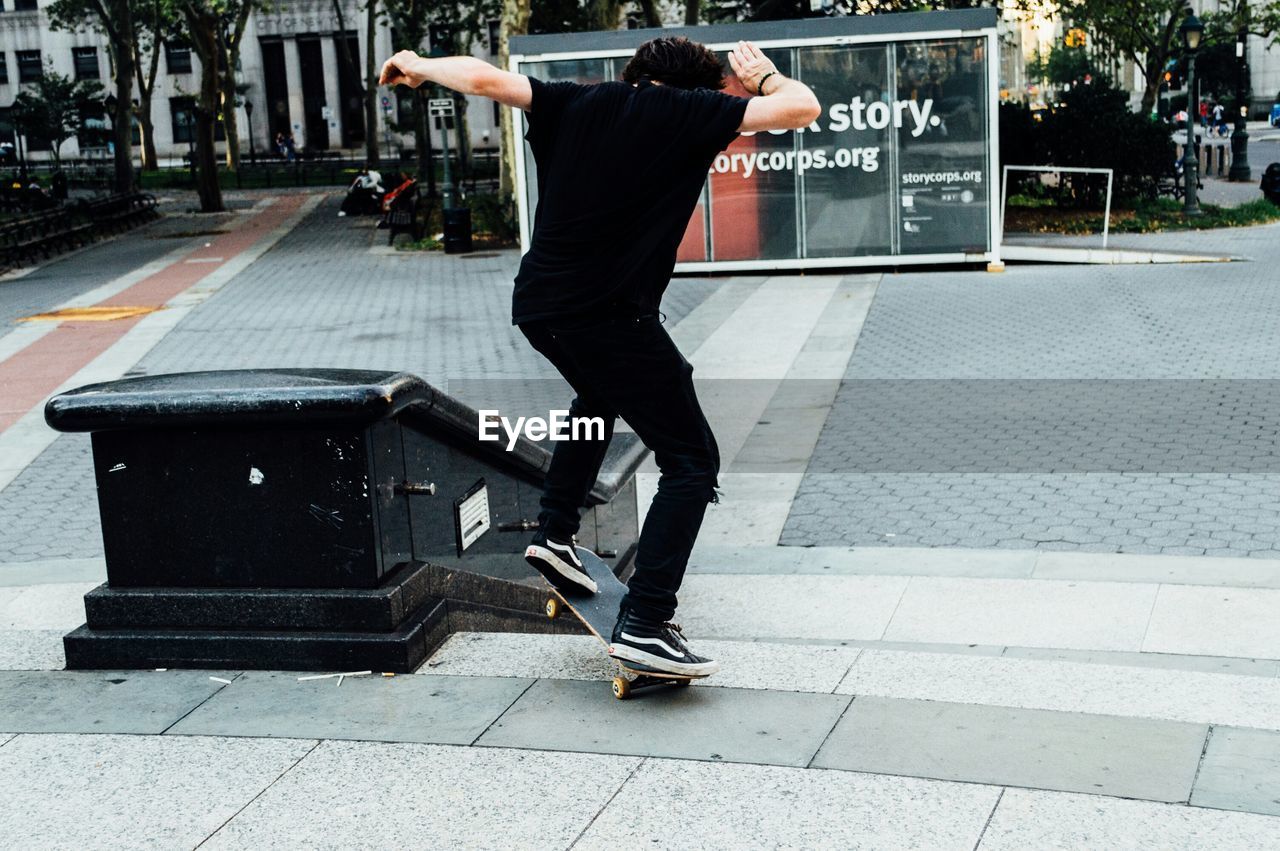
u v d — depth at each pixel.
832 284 17.03
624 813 2.84
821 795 2.87
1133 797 2.79
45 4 75.00
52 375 12.93
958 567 6.16
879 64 17.25
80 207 31.02
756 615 5.57
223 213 37.84
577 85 3.28
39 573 6.69
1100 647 4.81
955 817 2.74
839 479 8.19
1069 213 23.83
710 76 3.34
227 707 3.54
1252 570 5.80
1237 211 23.23
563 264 3.23
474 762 3.12
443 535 4.47
